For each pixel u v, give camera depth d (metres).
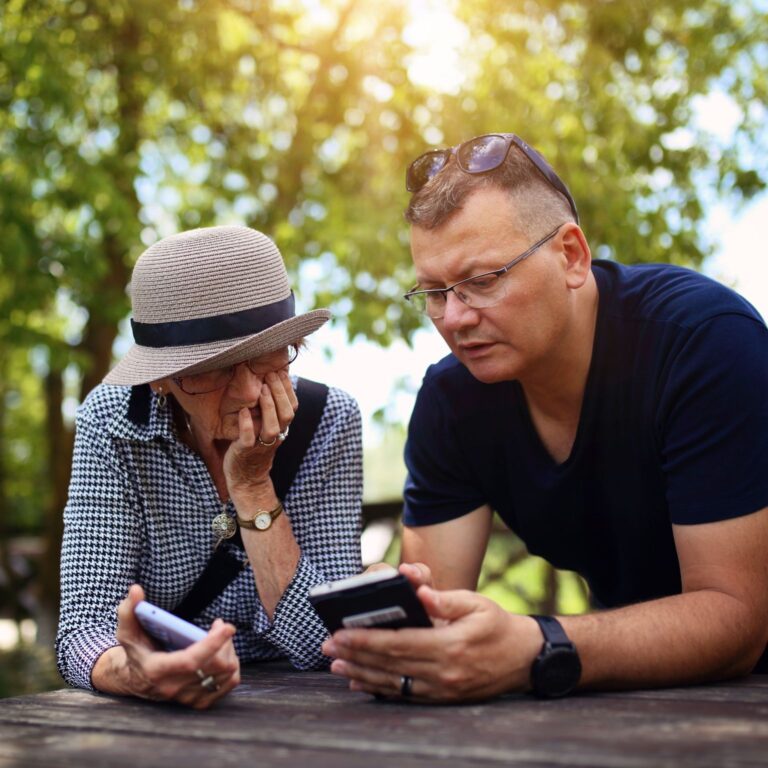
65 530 1.99
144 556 2.04
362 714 1.43
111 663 1.66
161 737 1.33
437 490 2.20
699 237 6.36
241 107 6.91
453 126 5.78
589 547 2.12
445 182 1.79
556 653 1.47
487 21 5.90
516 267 1.77
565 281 1.85
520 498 2.12
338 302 5.72
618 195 5.75
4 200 5.27
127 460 2.00
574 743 1.19
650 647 1.53
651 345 1.87
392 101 5.99
